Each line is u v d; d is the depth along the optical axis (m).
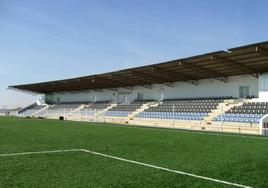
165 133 22.64
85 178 7.91
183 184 7.34
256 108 28.77
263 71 31.89
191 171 8.80
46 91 68.00
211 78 37.62
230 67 31.48
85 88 57.97
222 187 7.09
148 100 46.16
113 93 53.47
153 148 13.80
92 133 22.27
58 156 11.41
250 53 26.12
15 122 37.97
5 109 74.94
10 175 8.20
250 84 33.69
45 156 11.40
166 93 43.97
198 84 39.47
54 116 56.34
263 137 19.94
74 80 48.69
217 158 11.06
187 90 40.97
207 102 35.34
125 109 45.41
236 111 30.11
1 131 23.58
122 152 12.48
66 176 8.12
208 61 30.08
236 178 7.96
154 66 34.28
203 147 14.24
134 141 16.80
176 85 42.50
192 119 33.19
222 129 28.11
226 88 36.12
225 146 14.67
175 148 13.84
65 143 15.60
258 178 7.97
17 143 15.47
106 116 46.12
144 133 22.50
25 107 71.19
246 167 9.41
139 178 7.94
